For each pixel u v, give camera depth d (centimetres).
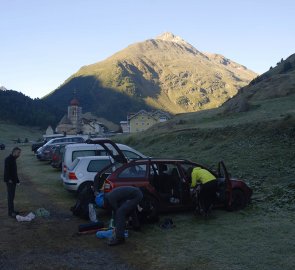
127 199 870
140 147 3534
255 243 813
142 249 802
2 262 730
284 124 2427
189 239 862
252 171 1764
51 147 3136
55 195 1548
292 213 1061
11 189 1142
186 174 1098
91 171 1391
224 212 1115
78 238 899
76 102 15725
